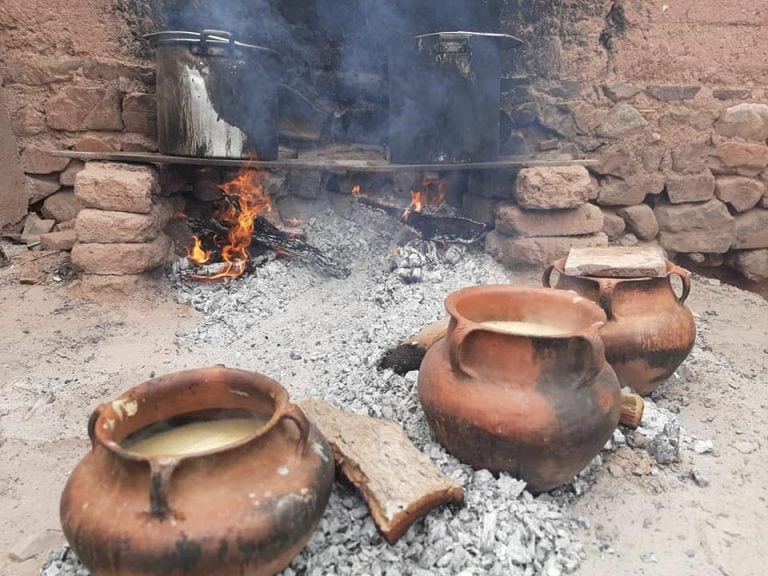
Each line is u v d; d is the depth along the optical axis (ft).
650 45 13.24
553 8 13.00
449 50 10.86
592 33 13.08
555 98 13.38
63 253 12.78
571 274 7.90
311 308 11.31
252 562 4.65
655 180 13.76
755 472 7.21
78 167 13.33
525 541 5.79
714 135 13.67
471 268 12.32
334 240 13.67
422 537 5.76
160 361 9.52
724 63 13.51
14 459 7.39
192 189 13.26
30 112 13.04
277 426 5.05
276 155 11.85
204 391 5.63
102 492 4.66
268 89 11.45
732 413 8.39
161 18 12.83
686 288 8.03
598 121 13.42
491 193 13.20
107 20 12.73
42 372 9.17
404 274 11.87
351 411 7.72
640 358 7.69
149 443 5.40
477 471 6.46
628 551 6.02
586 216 12.29
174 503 4.50
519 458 6.08
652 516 6.47
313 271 12.55
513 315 7.27
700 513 6.52
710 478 7.04
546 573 5.60
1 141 12.92
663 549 6.06
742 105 13.60
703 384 9.13
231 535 4.51
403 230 13.53
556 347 5.94
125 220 11.10
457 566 5.49
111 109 12.99
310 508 4.92
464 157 11.44
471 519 5.94
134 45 12.91
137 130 13.08
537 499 6.44
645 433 7.39
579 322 6.75
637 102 13.44
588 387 6.13
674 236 14.08
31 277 11.89
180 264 12.29
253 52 11.10
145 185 11.17
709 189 13.89
